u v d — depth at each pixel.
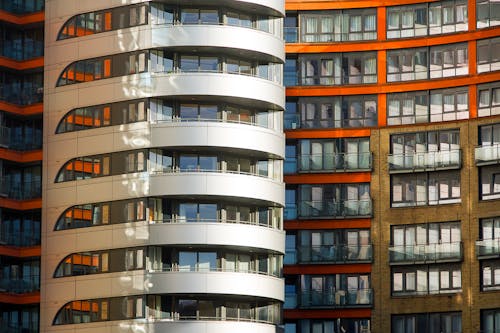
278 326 172.75
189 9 171.88
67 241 172.12
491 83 186.38
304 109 194.88
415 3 192.88
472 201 185.38
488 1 188.00
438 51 190.88
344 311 189.75
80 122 173.88
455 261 185.25
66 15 176.88
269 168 173.00
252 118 172.88
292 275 192.50
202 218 168.38
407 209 189.50
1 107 179.12
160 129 168.38
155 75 169.50
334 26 195.62
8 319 176.38
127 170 169.38
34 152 178.50
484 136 186.25
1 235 177.50
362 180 192.12
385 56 193.50
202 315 167.62
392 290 188.88
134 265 167.12
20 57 181.00
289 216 193.12
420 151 189.88
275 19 175.50
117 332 166.88
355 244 191.38
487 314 182.88
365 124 193.12
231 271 168.12
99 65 173.50
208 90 169.00
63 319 171.38
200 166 169.62
